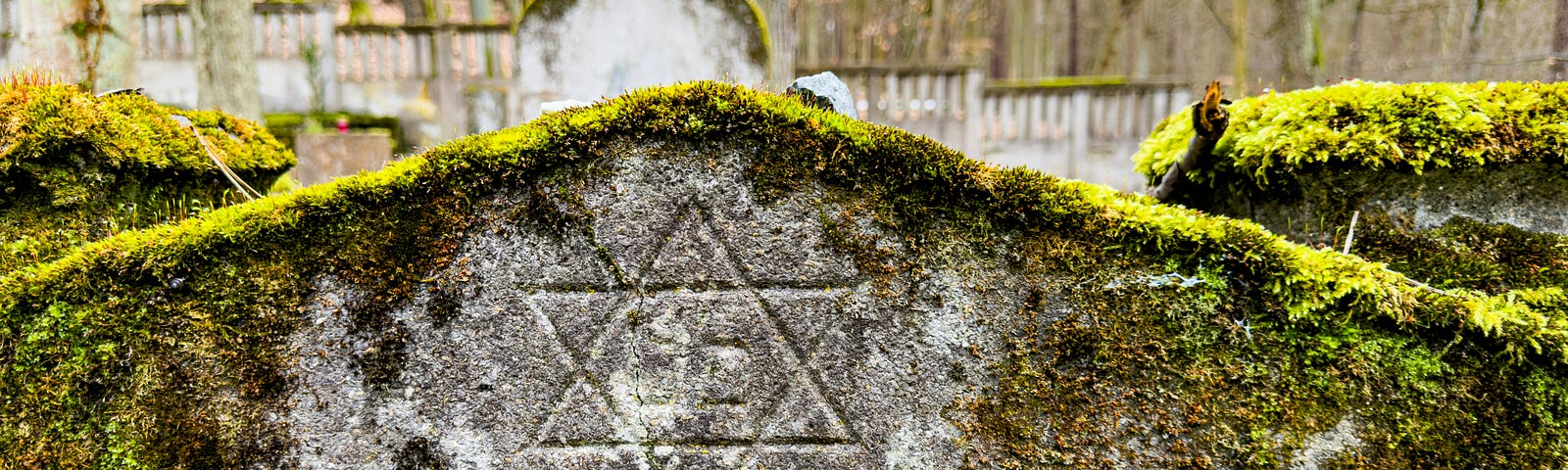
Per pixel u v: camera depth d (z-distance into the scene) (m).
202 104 7.31
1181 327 1.91
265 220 1.90
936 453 2.01
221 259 1.91
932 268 1.97
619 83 5.11
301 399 1.97
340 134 7.78
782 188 1.96
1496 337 1.78
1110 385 1.95
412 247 1.95
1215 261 1.88
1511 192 2.11
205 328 1.92
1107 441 1.96
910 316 1.98
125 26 5.16
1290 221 2.30
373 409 1.99
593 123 1.92
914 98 10.29
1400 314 1.80
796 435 2.04
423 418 2.00
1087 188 1.98
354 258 1.94
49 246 2.20
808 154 1.94
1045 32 16.98
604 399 2.03
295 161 3.31
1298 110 2.30
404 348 1.98
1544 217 2.11
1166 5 15.41
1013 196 1.91
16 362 1.88
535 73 5.15
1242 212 2.43
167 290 1.90
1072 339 1.94
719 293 2.00
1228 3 12.83
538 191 1.96
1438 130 2.09
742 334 2.02
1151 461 1.96
